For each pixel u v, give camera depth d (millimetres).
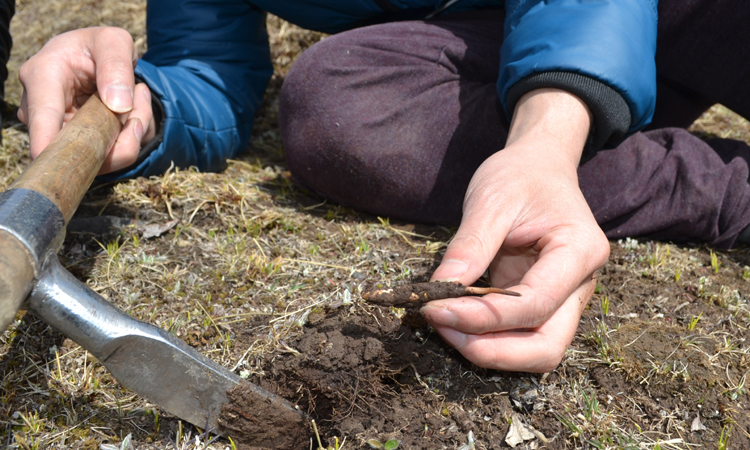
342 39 765
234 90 843
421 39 752
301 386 584
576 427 570
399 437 563
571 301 580
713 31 737
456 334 555
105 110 633
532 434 568
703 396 598
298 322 628
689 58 757
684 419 586
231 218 751
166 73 793
